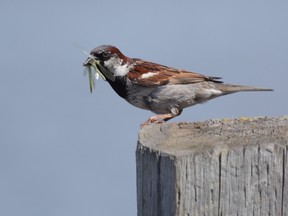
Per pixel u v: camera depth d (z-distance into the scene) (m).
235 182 5.66
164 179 5.69
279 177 5.72
